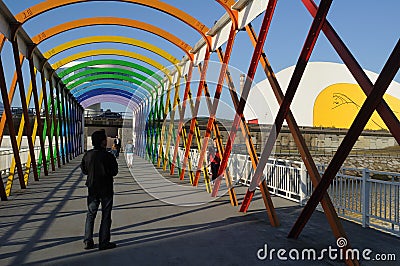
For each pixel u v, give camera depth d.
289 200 8.27
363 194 5.83
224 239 5.07
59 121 17.78
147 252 4.47
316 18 4.68
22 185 9.84
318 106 48.03
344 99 48.88
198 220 6.22
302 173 7.61
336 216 4.41
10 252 4.42
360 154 30.39
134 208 7.27
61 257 4.25
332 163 4.41
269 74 6.07
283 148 25.52
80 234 5.26
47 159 16.64
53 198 8.37
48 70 13.91
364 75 4.09
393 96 47.72
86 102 29.11
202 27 9.27
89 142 32.88
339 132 32.53
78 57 14.48
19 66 8.73
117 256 4.30
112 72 19.22
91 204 4.62
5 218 6.28
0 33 7.54
